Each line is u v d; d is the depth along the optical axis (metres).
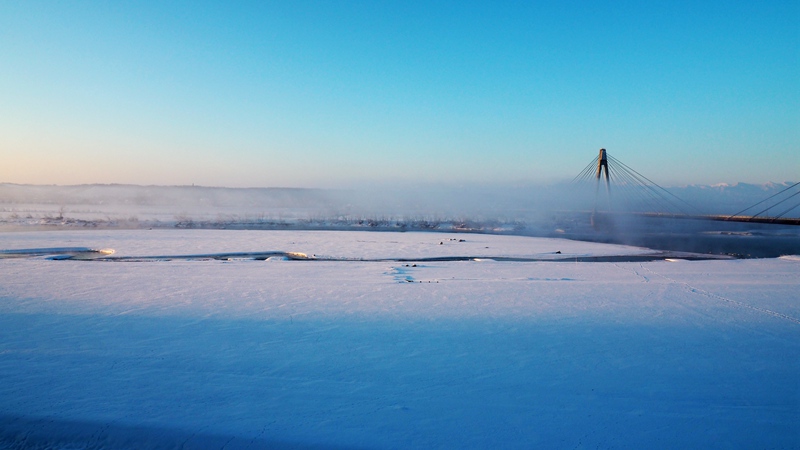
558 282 16.89
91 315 11.16
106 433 5.73
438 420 6.05
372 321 10.85
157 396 6.65
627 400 6.67
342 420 6.03
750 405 6.54
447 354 8.52
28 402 6.43
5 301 12.70
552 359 8.30
